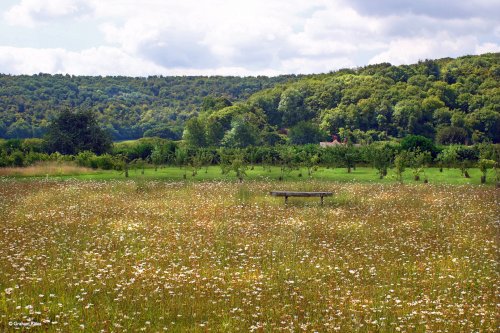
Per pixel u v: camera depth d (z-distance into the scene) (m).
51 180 37.59
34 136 115.25
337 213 21.70
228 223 19.19
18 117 123.56
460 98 115.25
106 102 165.12
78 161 50.25
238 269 13.03
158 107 169.12
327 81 139.00
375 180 37.59
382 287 11.62
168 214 21.27
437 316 9.81
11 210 22.34
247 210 22.53
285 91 131.75
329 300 10.58
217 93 188.88
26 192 29.33
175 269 12.88
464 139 99.06
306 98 131.25
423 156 44.69
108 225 18.80
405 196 27.00
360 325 9.17
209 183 33.94
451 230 18.14
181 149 53.00
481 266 13.42
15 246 15.09
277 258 14.17
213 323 9.47
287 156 44.06
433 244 15.92
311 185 32.38
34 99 148.75
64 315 9.49
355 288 11.54
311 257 14.28
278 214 21.50
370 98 116.81
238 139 97.69
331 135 112.31
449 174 41.69
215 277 12.12
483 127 104.50
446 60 141.62
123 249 15.12
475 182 35.97
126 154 57.12
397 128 108.62
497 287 11.48
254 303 10.52
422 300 10.58
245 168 41.41
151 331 9.06
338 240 16.44
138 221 19.64
